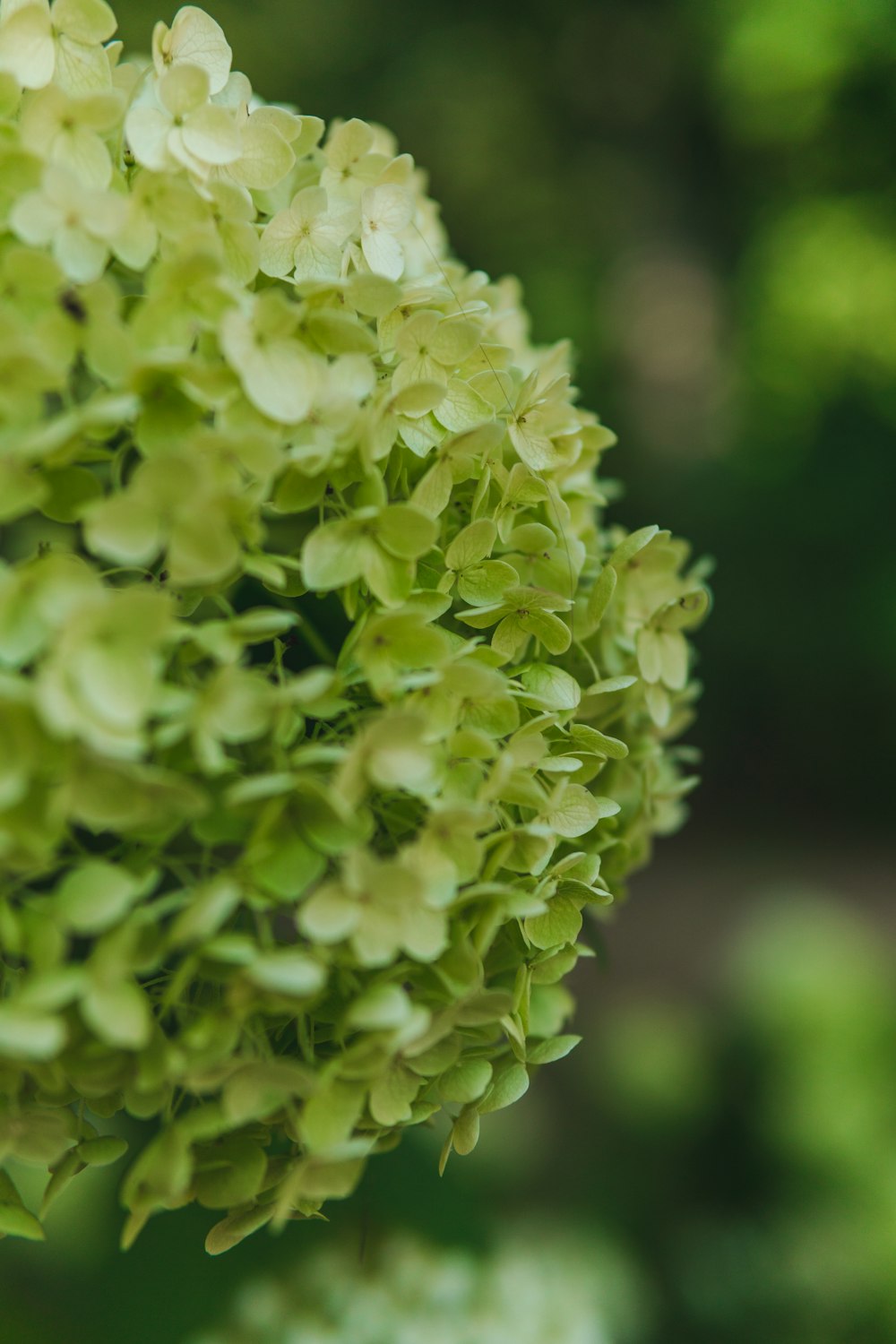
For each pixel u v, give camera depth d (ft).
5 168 1.66
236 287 1.70
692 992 6.31
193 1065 1.63
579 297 8.88
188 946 1.69
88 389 1.77
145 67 1.77
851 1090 4.12
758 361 7.36
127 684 1.58
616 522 8.26
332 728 1.71
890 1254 3.53
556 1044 1.78
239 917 1.69
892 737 8.25
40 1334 2.21
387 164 1.80
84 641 1.58
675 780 1.95
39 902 1.60
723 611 8.06
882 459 7.57
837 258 6.91
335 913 1.63
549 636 1.76
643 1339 3.44
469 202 9.26
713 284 9.10
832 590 7.90
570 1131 4.58
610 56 9.84
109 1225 2.29
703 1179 4.31
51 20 1.73
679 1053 4.68
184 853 1.81
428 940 1.66
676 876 7.90
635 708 1.86
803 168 7.24
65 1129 1.69
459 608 1.77
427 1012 1.66
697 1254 3.84
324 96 8.50
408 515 1.68
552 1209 3.92
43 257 1.63
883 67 6.63
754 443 7.83
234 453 1.64
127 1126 2.12
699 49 7.75
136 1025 1.60
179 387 1.64
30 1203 2.25
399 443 1.73
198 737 1.60
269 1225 2.28
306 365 1.67
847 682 8.09
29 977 1.61
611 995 6.24
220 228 1.71
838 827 8.55
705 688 8.35
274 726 1.63
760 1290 3.64
